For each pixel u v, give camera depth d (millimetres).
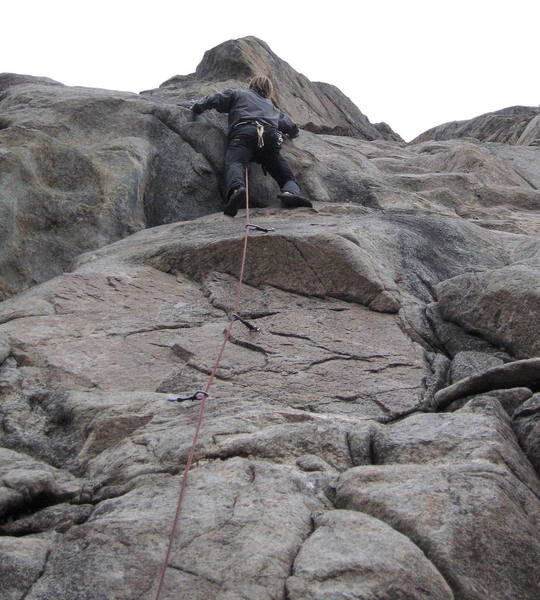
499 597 2586
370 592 2449
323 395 4219
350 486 3045
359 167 9438
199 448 3375
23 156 6625
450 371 4648
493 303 4938
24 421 3959
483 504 2871
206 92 10445
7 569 2613
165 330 4965
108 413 3832
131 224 6926
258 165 7750
